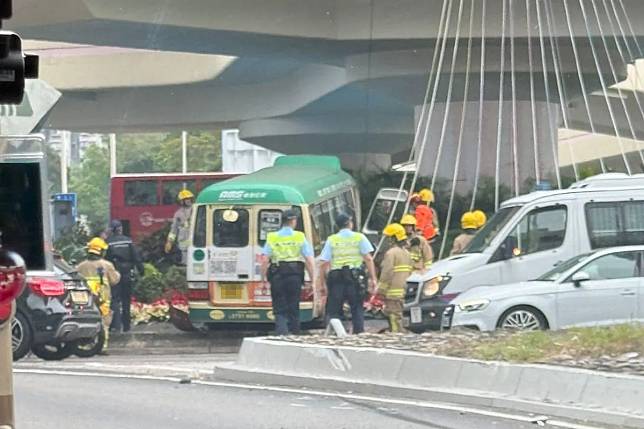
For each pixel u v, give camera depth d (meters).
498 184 84.38
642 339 31.72
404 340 36.12
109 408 29.73
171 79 114.06
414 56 85.88
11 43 14.89
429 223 64.38
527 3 79.81
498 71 83.75
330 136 128.25
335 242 47.97
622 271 42.91
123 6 73.38
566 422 26.89
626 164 102.62
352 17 80.19
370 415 28.31
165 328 59.50
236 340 56.41
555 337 33.69
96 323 45.22
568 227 48.38
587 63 83.94
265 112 121.44
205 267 54.78
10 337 15.62
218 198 54.94
